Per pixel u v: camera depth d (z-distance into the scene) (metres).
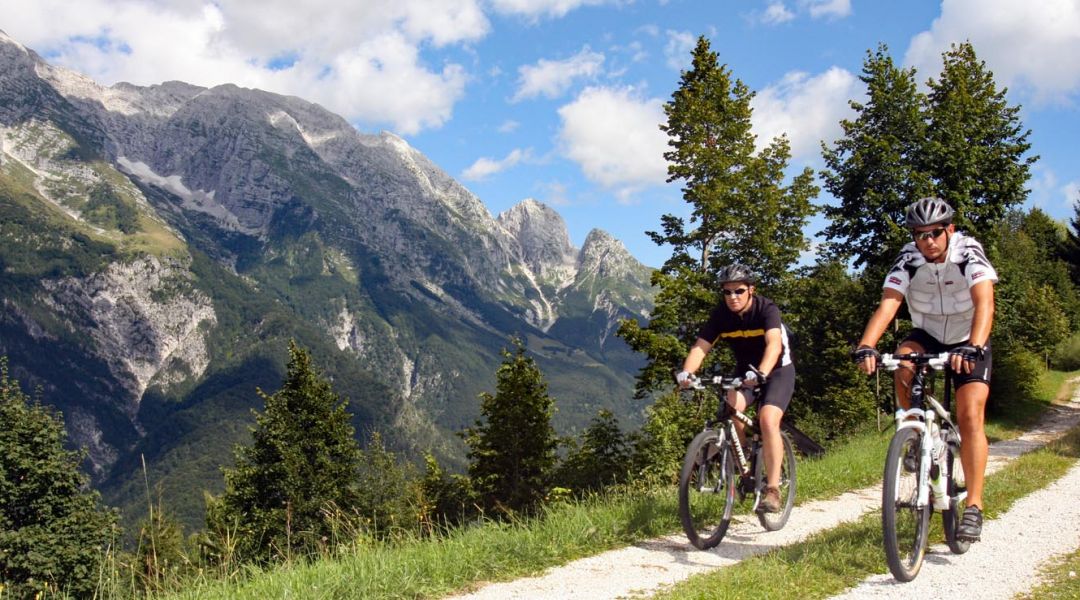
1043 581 4.70
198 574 5.24
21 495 29.92
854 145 29.25
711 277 29.59
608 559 5.52
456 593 4.77
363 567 4.98
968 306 5.09
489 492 35.56
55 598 6.71
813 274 33.19
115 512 30.52
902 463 4.80
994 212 28.16
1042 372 44.12
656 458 22.20
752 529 6.52
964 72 28.73
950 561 5.21
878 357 5.07
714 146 30.62
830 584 4.64
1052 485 8.74
